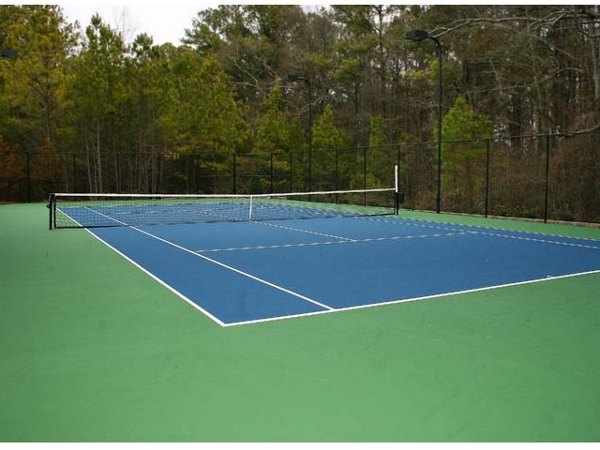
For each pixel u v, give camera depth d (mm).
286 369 4840
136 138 33562
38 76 31422
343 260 10805
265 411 4031
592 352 5293
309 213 23156
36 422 3879
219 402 4180
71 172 32562
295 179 32469
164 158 34281
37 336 5781
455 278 8938
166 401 4199
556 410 4043
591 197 19172
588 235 15258
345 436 3672
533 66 27609
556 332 5945
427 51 37625
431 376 4688
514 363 5000
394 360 5066
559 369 4855
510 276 9125
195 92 35031
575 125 23672
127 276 9133
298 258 11055
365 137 40750
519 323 6297
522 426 3807
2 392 4371
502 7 30641
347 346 5461
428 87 38250
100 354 5223
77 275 9227
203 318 6480
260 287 8234
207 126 34594
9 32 32969
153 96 33062
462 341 5625
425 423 3848
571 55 25859
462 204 23281
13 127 32188
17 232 15875
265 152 34406
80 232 15914
